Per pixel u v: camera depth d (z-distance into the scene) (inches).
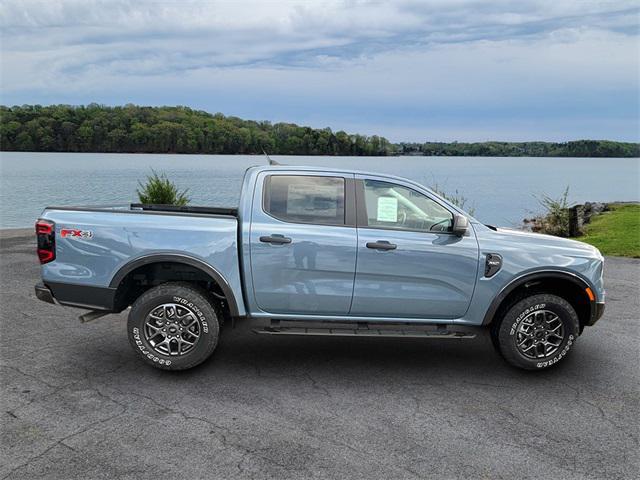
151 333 176.6
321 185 183.5
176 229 176.6
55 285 178.9
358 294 180.2
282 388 171.3
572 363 197.5
